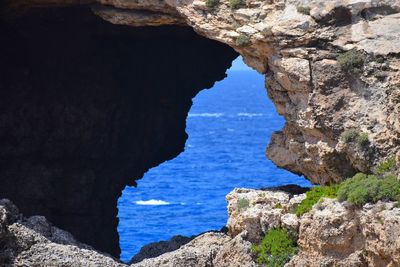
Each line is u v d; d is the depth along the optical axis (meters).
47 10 68.75
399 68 50.31
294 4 53.31
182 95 80.00
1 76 71.25
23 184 71.06
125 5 59.09
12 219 53.38
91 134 73.56
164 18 59.00
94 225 73.62
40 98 72.44
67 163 73.00
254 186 132.62
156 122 78.12
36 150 72.25
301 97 52.72
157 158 80.25
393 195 46.16
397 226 44.16
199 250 52.91
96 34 73.38
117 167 75.94
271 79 54.91
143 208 113.00
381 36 51.19
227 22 55.25
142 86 76.94
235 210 53.06
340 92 51.62
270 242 50.56
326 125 51.75
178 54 78.31
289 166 55.97
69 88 73.31
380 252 45.16
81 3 63.69
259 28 53.59
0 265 50.59
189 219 103.62
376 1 51.75
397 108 49.41
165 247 58.03
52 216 72.19
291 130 54.69
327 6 52.00
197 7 56.16
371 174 50.41
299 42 52.41
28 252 51.41
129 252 84.81
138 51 76.44
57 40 73.12
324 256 47.88
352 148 50.88
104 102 73.94
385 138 50.03
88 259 51.81
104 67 74.25
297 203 51.06
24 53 72.75
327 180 53.53
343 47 51.66
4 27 70.94
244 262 50.84
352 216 46.97
